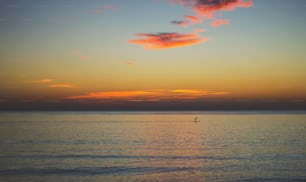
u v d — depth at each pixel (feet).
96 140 239.91
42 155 163.73
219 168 132.57
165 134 300.40
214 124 470.39
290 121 540.11
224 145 208.64
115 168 132.36
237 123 488.44
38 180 111.65
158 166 137.08
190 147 200.64
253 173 122.72
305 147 194.90
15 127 387.96
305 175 119.24
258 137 257.34
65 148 192.13
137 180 112.88
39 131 323.98
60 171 125.49
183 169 130.93
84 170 127.85
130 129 366.22
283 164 140.26
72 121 587.27
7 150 180.55
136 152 178.91
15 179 112.68
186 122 556.51
